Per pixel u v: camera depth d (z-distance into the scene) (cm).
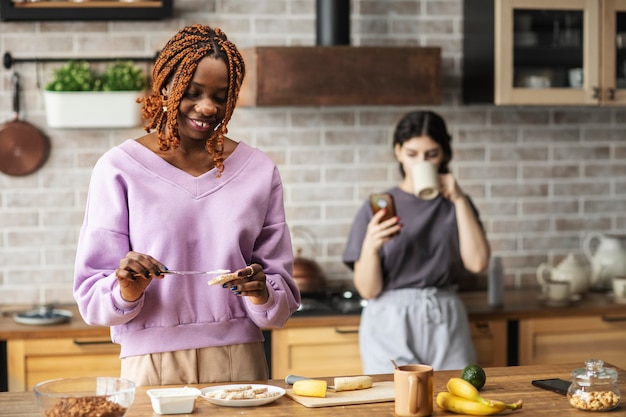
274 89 396
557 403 211
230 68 218
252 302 221
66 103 403
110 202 222
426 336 357
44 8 408
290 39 436
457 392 206
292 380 226
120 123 407
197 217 223
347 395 215
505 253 461
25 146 416
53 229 423
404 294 359
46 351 369
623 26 424
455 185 360
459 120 452
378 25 443
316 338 385
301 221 441
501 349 401
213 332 225
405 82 407
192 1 427
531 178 461
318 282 419
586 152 464
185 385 221
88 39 421
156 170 223
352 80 402
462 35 448
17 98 417
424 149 356
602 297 436
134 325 221
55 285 425
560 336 406
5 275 421
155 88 221
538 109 459
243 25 432
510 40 412
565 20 419
